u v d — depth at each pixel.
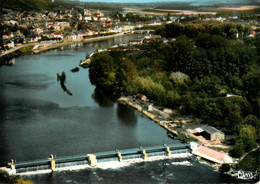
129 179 175.50
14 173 176.75
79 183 170.38
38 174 177.75
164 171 185.12
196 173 183.38
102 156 196.88
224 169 185.75
